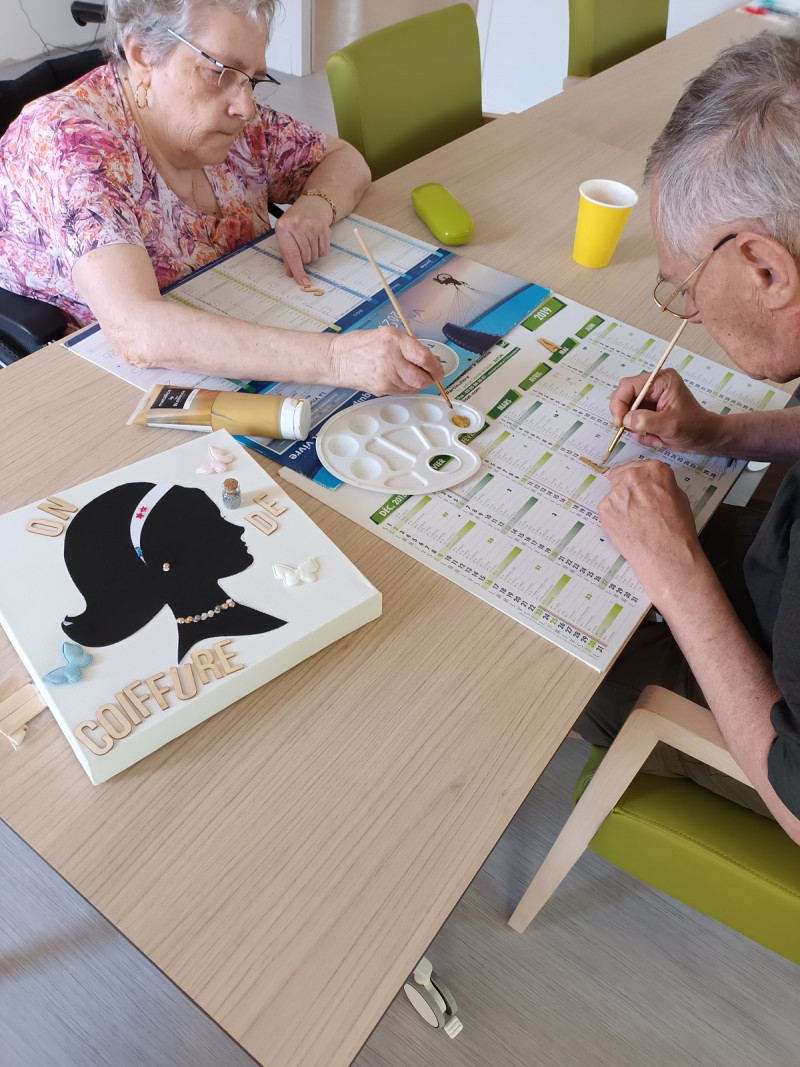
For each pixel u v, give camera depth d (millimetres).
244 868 559
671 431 904
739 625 755
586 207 1147
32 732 620
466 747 643
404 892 558
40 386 913
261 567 702
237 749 622
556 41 3236
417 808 602
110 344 981
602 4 1972
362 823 590
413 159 1641
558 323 1100
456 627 725
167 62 983
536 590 762
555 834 1373
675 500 814
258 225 1301
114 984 1128
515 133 1558
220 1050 1087
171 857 560
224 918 536
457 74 1649
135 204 1060
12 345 1170
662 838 872
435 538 796
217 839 572
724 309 745
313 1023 498
